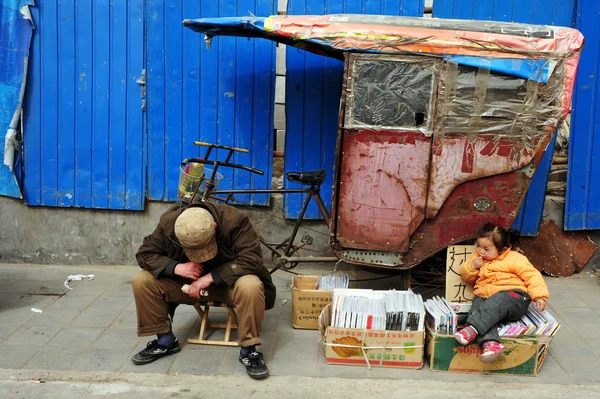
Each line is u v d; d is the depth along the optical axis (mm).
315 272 4770
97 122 4715
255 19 3645
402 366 3240
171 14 4570
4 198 4852
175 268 3168
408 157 3619
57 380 3117
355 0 4504
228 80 4617
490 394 3006
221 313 3967
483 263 3402
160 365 3270
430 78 3520
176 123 4691
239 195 4738
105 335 3633
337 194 3736
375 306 3312
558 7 4457
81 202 4812
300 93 4578
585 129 4551
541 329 3123
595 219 4664
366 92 3572
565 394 3012
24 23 4594
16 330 3684
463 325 3381
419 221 3701
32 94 4707
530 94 3486
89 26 4609
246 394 3002
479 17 4488
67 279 4590
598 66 4469
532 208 4594
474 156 3582
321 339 3414
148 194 4785
